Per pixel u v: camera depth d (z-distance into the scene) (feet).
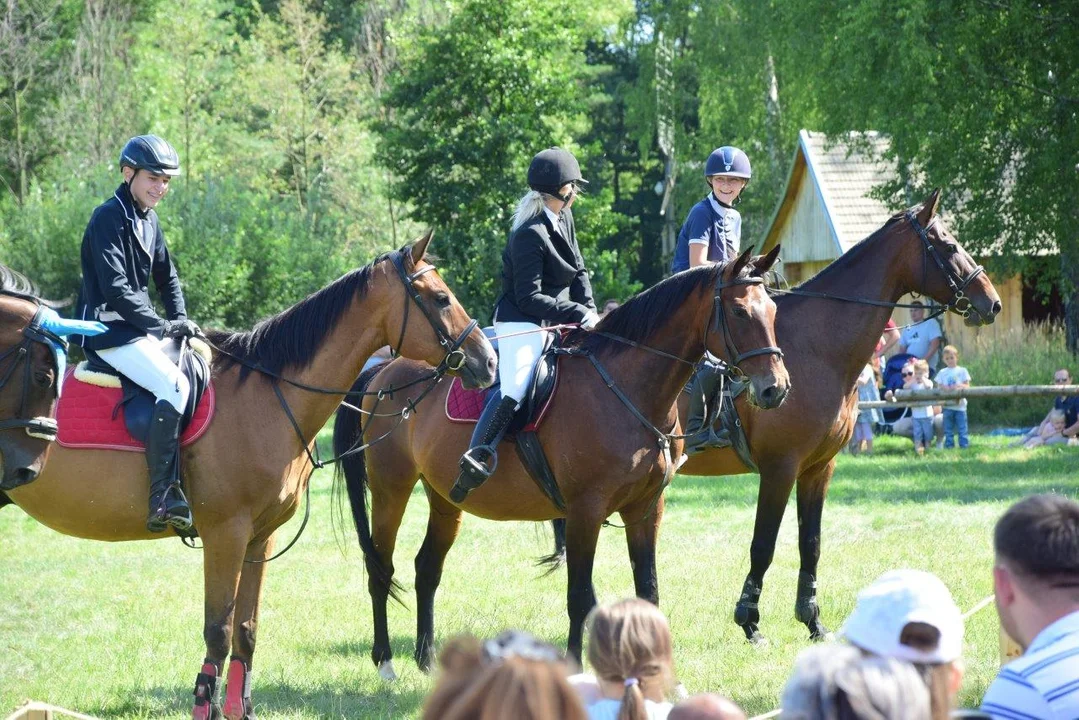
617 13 178.50
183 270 108.47
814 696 8.93
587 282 28.48
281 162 154.81
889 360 76.74
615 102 194.29
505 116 116.37
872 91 82.84
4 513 59.21
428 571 30.50
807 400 30.01
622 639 12.33
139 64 156.15
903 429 75.46
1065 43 79.10
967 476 59.11
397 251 25.39
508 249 27.48
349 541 50.14
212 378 24.71
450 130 116.57
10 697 27.27
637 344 26.32
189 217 112.47
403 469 29.94
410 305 24.93
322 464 25.77
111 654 31.40
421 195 118.42
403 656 31.42
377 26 166.40
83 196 113.09
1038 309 112.88
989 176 81.30
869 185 113.19
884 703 8.64
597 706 12.53
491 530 51.31
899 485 57.06
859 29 79.77
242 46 160.97
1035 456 65.26
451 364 25.00
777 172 148.05
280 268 113.50
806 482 32.07
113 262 23.91
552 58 122.01
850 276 31.17
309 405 24.93
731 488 60.39
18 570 43.96
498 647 7.92
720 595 37.06
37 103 141.59
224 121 161.27
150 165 24.38
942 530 45.14
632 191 210.18
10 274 24.34
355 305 25.02
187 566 44.83
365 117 159.43
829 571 39.45
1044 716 10.77
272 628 34.71
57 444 24.11
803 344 30.42
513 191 114.83
